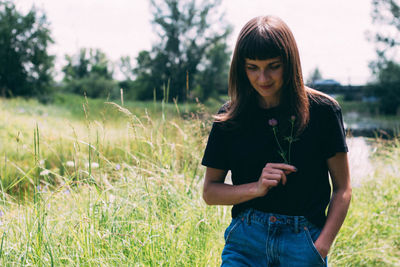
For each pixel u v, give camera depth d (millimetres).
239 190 1484
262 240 1479
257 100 1531
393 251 3402
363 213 3727
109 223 2293
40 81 28250
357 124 19172
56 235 2225
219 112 1627
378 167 4980
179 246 2289
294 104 1422
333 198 1476
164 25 35594
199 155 3561
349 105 29188
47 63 28484
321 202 1485
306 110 1418
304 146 1438
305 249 1422
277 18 1415
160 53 35406
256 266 1513
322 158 1473
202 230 2574
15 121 8273
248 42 1371
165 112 3605
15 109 12320
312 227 1459
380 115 26594
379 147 5816
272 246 1449
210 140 1614
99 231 2164
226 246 1607
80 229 2150
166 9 35938
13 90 26734
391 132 11812
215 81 35938
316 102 1449
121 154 4129
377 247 3346
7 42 26750
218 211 2904
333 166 1470
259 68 1389
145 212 2492
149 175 3113
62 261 2025
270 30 1355
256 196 1424
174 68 34594
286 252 1437
